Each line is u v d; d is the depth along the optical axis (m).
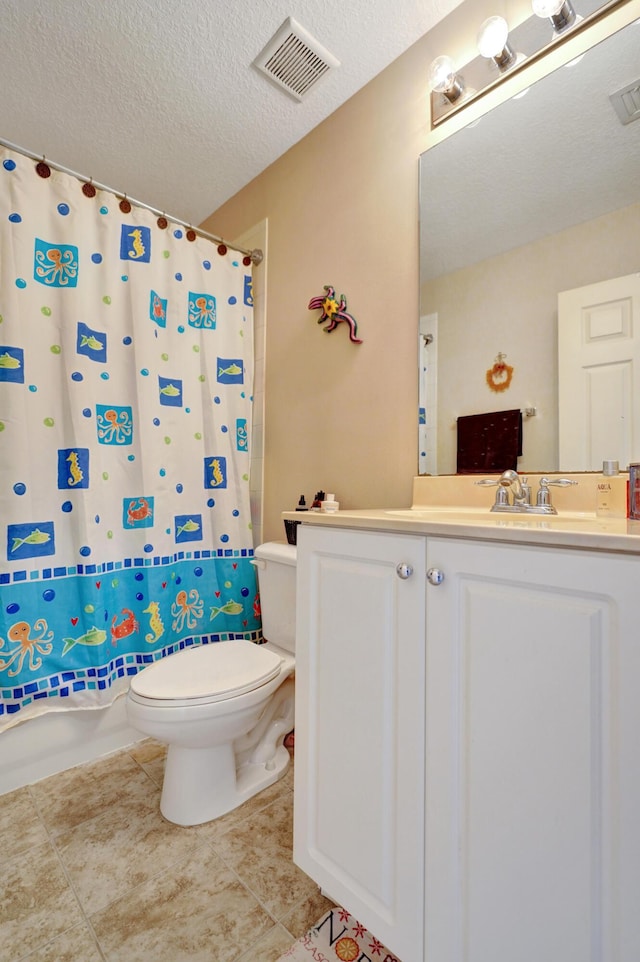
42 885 1.00
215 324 1.81
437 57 1.25
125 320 1.56
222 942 0.88
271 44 1.35
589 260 1.05
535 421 1.13
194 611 1.71
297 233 1.75
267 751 1.44
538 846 0.58
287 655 1.47
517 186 1.17
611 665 0.53
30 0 1.21
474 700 0.65
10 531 1.29
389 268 1.43
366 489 1.49
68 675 1.40
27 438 1.33
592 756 0.54
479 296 1.23
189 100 1.55
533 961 0.59
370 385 1.48
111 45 1.34
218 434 1.79
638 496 0.81
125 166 1.88
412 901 0.72
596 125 1.05
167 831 1.17
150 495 1.57
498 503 1.10
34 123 1.64
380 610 0.78
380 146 1.46
